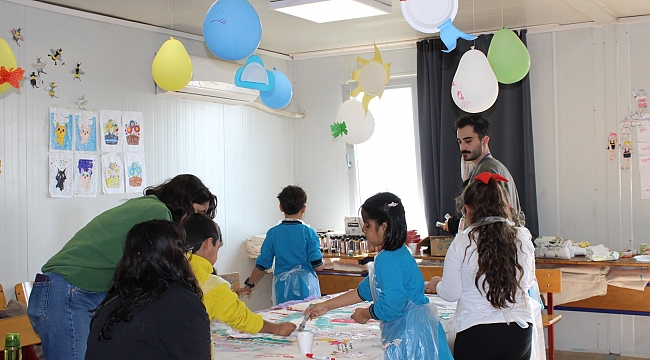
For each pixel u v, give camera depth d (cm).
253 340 269
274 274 436
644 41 506
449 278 267
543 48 538
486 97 386
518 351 264
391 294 251
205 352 171
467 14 491
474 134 384
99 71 456
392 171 606
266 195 616
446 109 547
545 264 475
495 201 271
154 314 166
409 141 598
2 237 397
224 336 276
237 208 581
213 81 519
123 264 173
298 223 436
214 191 555
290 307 342
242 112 588
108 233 239
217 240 245
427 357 248
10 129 401
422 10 308
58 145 428
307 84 641
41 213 418
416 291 260
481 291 262
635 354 516
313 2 390
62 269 238
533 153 529
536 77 541
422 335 250
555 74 534
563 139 534
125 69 476
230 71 534
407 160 599
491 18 505
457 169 546
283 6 400
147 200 248
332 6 398
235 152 579
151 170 494
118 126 467
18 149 405
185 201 253
